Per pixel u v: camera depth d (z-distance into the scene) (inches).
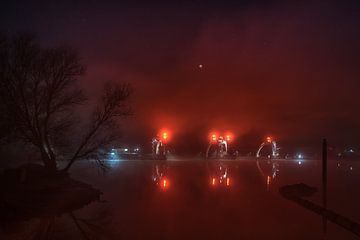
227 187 2031.3
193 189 1926.7
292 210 1310.3
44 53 1465.3
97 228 998.4
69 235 935.0
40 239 885.2
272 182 2309.3
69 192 1395.2
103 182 2229.3
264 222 1102.4
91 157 1600.6
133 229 1003.9
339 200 1542.8
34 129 1451.8
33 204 1187.9
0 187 1197.1
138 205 1397.6
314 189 1841.8
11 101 1401.3
